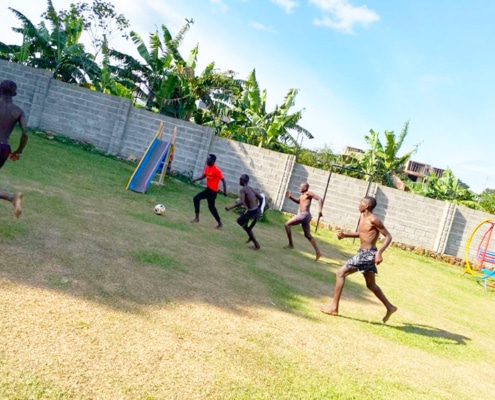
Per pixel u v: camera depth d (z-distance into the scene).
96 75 22.19
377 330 5.19
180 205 11.73
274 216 15.55
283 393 2.95
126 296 3.96
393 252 14.78
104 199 9.12
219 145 17.39
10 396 2.16
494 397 3.93
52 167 11.05
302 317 4.91
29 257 4.29
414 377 3.90
